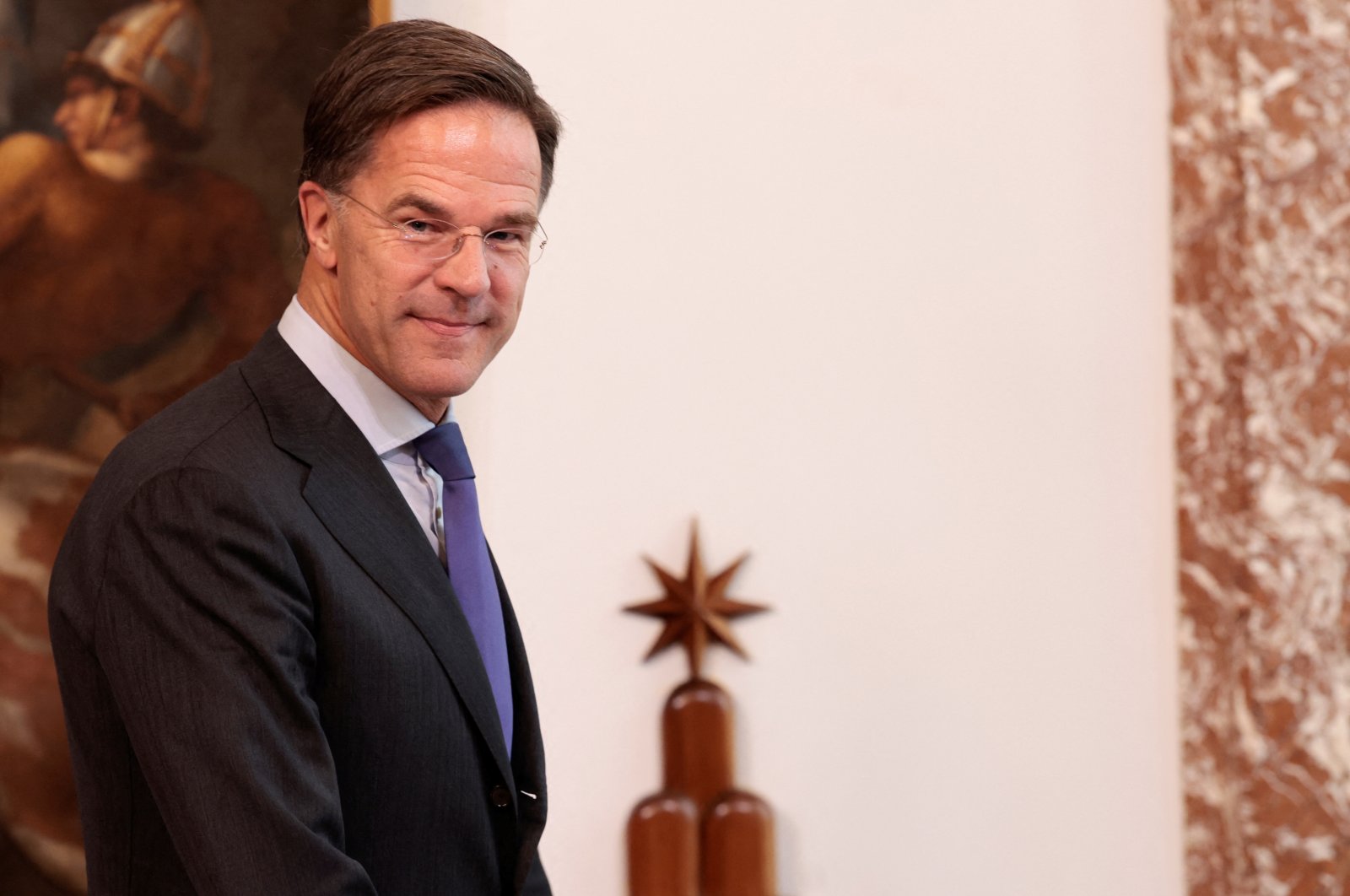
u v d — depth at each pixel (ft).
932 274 16.07
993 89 16.08
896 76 16.20
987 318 16.01
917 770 15.75
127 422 13.50
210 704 6.31
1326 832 14.64
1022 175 16.03
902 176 16.14
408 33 7.46
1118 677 15.64
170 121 13.67
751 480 15.98
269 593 6.59
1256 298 14.92
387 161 7.27
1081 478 15.80
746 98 16.17
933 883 15.66
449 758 7.31
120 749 6.87
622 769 15.58
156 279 13.60
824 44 16.22
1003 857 15.64
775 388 16.05
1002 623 15.79
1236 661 14.96
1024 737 15.70
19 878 12.99
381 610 7.14
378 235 7.28
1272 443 14.89
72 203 13.41
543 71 15.72
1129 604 15.66
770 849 15.19
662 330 15.98
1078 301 15.90
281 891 6.13
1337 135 14.87
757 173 16.15
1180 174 15.47
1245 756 14.83
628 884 15.23
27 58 13.32
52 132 13.38
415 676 7.20
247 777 6.22
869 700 15.83
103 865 6.96
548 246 15.74
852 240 16.14
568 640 15.57
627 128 15.98
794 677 15.81
